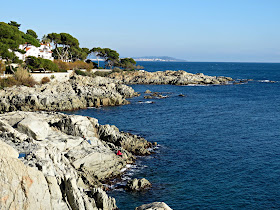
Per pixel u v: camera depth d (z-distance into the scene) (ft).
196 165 145.18
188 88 482.69
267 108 306.35
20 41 380.78
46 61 398.21
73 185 77.00
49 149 93.35
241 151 166.09
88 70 510.99
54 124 154.40
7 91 285.23
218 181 127.65
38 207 67.31
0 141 76.89
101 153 130.52
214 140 186.91
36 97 272.51
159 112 277.85
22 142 96.99
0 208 60.49
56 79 373.40
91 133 156.25
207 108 303.07
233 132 206.69
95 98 301.84
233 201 111.14
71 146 129.08
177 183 125.18
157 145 175.63
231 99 368.89
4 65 324.19
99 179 124.47
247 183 125.90
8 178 63.57
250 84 556.51
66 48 534.78
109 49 617.62
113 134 164.96
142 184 120.06
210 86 515.09
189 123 233.35
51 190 72.33
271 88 494.59
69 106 282.56
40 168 75.97
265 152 164.55
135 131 207.00
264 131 209.97
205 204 108.68
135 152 159.84
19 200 63.77
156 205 76.02
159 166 143.23
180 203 108.88
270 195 115.85
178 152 163.73
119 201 108.99
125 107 301.84
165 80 547.49
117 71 572.10
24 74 327.06
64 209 74.13
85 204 81.10
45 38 501.15
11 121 142.31
